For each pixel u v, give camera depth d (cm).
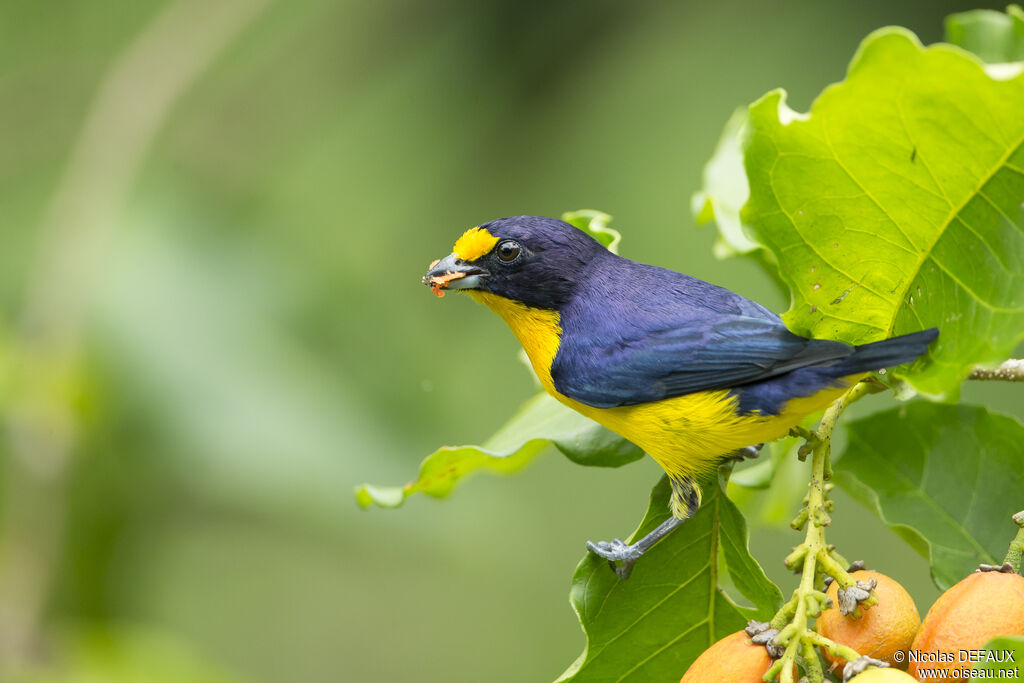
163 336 1091
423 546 1122
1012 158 466
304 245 1185
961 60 437
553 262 736
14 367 1053
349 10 1409
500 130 1416
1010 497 629
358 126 1448
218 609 1476
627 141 1406
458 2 1386
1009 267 490
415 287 1407
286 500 1078
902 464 651
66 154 1470
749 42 1419
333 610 1481
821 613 489
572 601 589
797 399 616
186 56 1255
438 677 1454
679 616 595
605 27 1367
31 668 970
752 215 513
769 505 802
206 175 1369
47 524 1030
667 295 705
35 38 1526
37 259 1141
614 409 671
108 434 1059
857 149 482
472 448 627
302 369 1120
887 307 541
